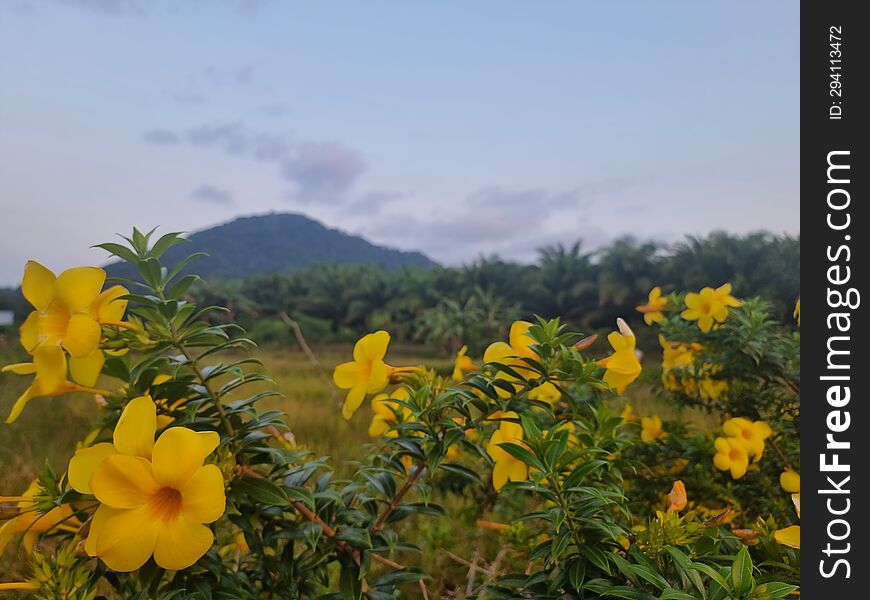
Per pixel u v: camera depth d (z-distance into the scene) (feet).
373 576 10.62
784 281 119.65
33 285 4.84
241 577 5.40
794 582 4.93
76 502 4.90
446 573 10.87
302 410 27.40
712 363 10.36
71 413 23.98
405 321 181.68
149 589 4.75
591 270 168.86
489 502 11.17
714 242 139.54
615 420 6.32
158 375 5.49
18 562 9.06
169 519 3.93
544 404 5.37
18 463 15.39
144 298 4.73
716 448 8.81
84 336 4.52
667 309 11.99
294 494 5.25
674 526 4.68
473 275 181.57
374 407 7.12
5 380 34.65
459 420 6.00
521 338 5.68
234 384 5.36
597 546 4.69
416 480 6.16
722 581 3.75
